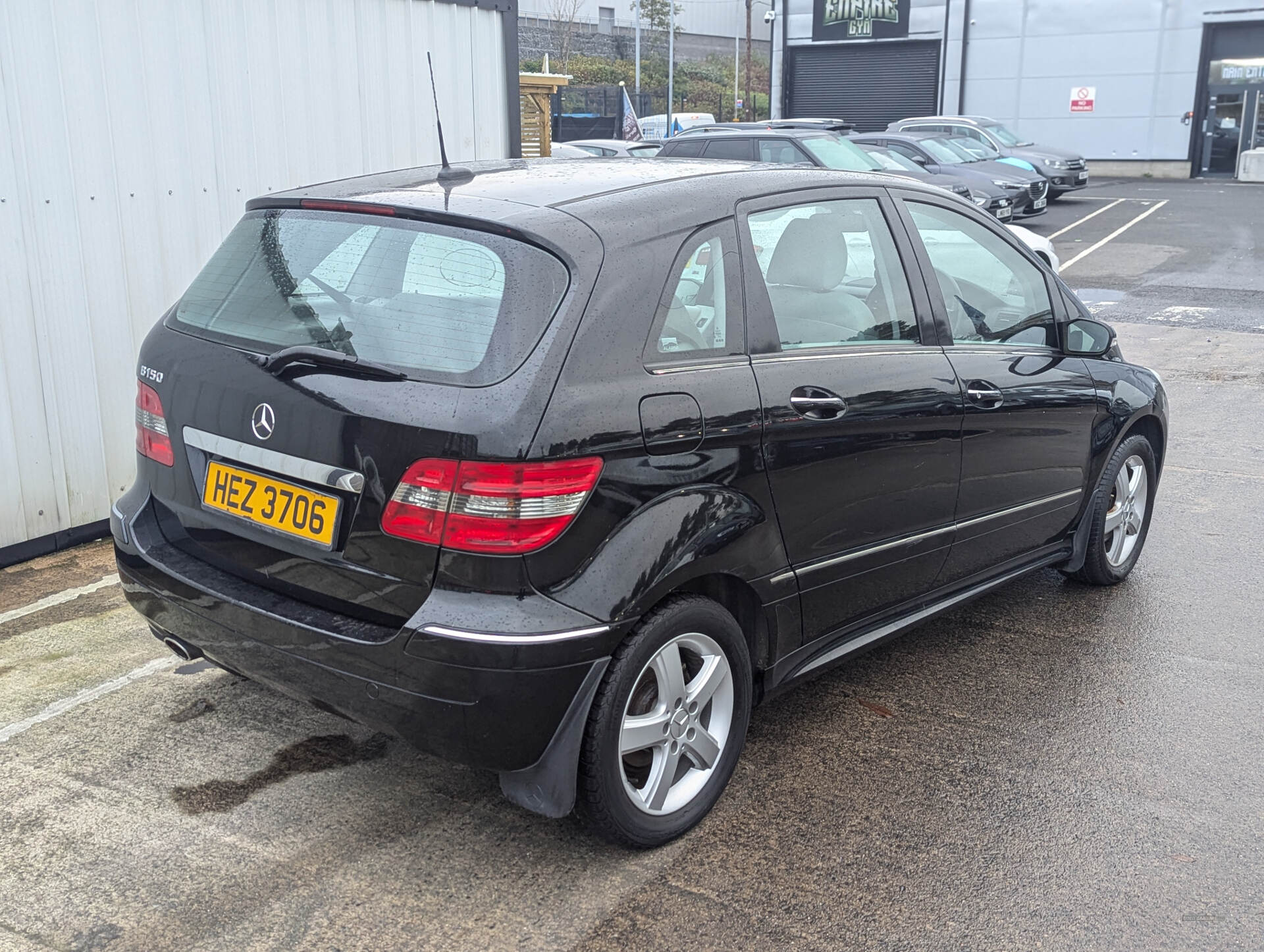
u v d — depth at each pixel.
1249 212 21.33
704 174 3.11
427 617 2.42
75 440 4.95
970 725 3.54
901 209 3.57
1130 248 16.50
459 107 6.88
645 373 2.62
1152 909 2.66
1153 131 31.11
